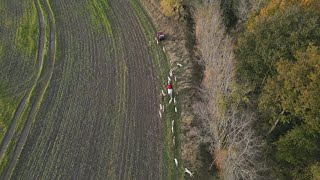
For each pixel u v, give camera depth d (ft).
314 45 148.56
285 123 159.22
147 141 166.81
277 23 159.12
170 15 230.27
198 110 172.14
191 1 224.12
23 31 228.22
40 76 198.39
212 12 197.06
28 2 251.60
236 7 202.49
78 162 157.99
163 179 152.76
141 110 180.65
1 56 210.38
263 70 162.81
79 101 184.85
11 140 166.50
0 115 177.78
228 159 147.02
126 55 212.02
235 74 173.17
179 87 192.44
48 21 235.61
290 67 143.23
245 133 150.51
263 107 155.43
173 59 208.54
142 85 193.98
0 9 245.04
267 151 161.38
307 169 149.79
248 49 168.14
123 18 238.27
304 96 137.08
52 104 183.01
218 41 180.04
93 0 253.24
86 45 218.79
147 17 238.68
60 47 216.95
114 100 185.47
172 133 169.78
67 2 252.21
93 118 176.45
